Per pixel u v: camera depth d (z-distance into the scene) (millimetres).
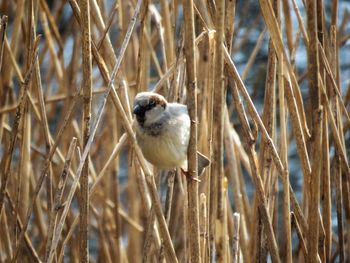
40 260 8195
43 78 12227
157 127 6285
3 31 6793
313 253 6473
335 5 7309
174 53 7902
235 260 6316
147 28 8359
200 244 6137
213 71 6277
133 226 9422
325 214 6844
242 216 7574
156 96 6348
